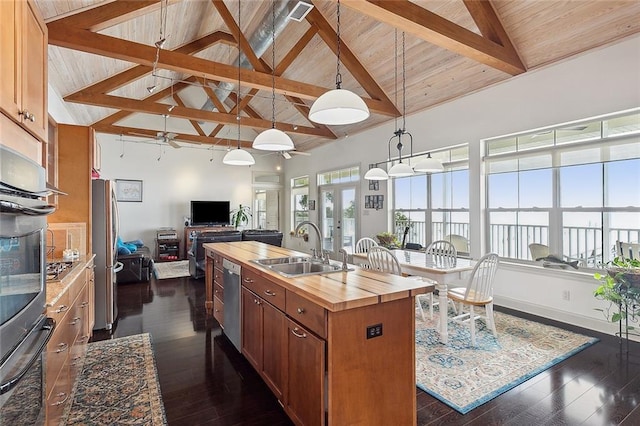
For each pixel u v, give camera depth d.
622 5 3.09
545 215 4.05
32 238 1.35
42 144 1.71
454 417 2.08
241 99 7.91
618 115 3.38
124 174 8.63
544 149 4.03
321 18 5.15
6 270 1.08
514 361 2.81
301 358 1.86
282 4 4.24
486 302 3.13
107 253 3.57
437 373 2.62
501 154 4.46
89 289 3.03
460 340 3.24
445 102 5.07
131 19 3.55
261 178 10.36
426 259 3.75
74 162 3.32
